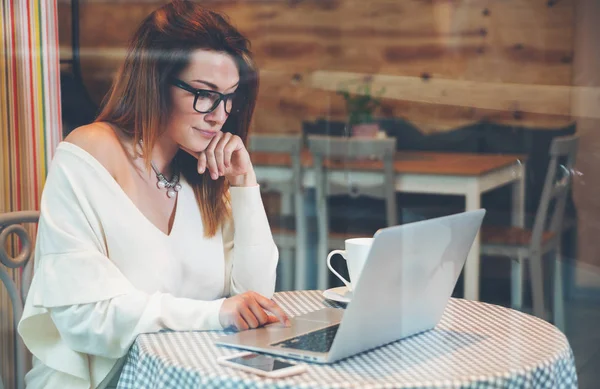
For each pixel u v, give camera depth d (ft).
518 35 10.82
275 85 11.18
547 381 3.23
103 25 7.22
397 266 3.25
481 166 9.10
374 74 11.17
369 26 11.44
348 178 9.55
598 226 9.09
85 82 6.87
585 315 8.46
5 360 5.84
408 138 10.43
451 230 3.54
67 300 4.04
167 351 3.46
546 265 8.59
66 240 4.15
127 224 4.41
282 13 11.59
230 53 5.02
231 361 3.24
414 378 3.01
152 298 4.00
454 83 10.69
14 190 6.08
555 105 10.28
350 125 10.66
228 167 4.87
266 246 4.87
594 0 10.38
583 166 9.59
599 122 9.98
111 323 3.95
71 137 4.49
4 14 5.98
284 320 3.92
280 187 9.87
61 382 4.32
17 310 5.17
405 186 9.15
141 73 4.74
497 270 8.47
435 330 3.81
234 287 4.85
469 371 3.11
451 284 3.80
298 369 3.09
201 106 4.78
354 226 9.41
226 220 4.94
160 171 4.67
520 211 8.77
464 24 10.96
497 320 4.00
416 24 11.31
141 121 4.66
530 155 9.79
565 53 10.53
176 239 4.64
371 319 3.28
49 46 6.20
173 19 4.93
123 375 3.76
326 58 12.07
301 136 10.30
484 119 10.27
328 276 9.15
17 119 6.07
